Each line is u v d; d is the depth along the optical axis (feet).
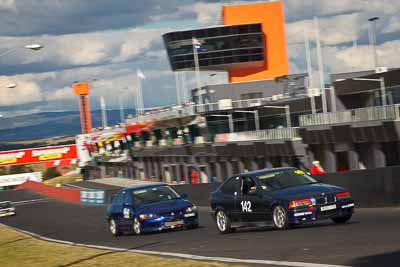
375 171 94.63
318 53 289.33
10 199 334.85
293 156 290.56
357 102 296.10
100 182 408.87
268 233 67.92
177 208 90.74
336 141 253.85
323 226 68.64
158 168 457.68
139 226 91.04
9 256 72.74
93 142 559.79
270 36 490.49
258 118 373.40
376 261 41.22
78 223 143.33
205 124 395.34
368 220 72.02
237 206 74.23
